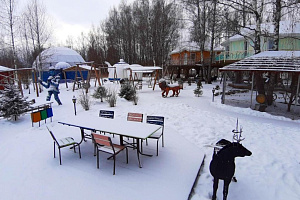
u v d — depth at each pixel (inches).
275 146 243.0
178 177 177.6
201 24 1029.2
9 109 369.4
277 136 277.1
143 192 157.5
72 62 1386.6
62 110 464.8
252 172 186.5
